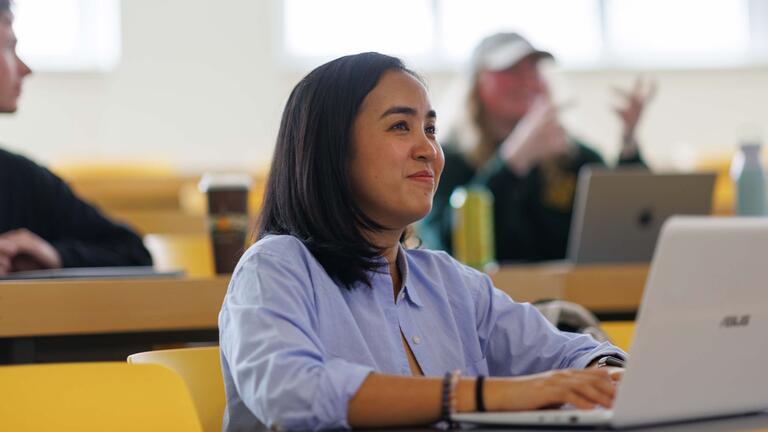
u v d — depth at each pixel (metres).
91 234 2.60
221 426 1.53
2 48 2.31
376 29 7.70
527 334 1.69
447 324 1.60
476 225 2.73
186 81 7.34
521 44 3.98
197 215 3.47
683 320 1.12
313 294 1.45
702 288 1.12
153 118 7.29
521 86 3.95
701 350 1.14
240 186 2.25
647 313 1.09
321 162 1.52
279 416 1.24
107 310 1.96
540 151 3.88
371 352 1.48
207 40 7.38
